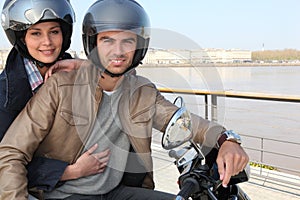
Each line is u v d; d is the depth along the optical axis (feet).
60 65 5.65
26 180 4.72
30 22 5.81
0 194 4.53
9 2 5.99
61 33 6.27
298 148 16.81
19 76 5.55
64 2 6.25
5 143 4.84
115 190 5.94
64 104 4.98
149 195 5.76
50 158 5.25
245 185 12.29
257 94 13.06
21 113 5.11
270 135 17.57
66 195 5.45
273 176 12.98
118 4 4.56
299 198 11.27
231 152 4.55
